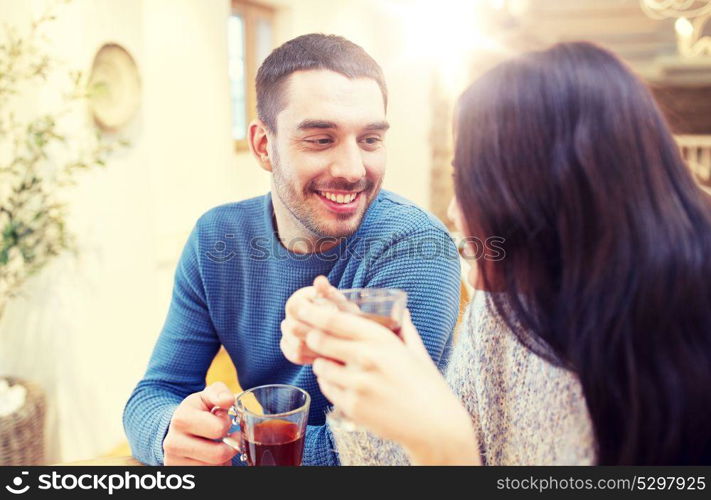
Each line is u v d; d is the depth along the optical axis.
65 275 1.97
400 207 0.96
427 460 0.53
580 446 0.60
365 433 0.77
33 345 2.01
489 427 0.74
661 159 0.56
